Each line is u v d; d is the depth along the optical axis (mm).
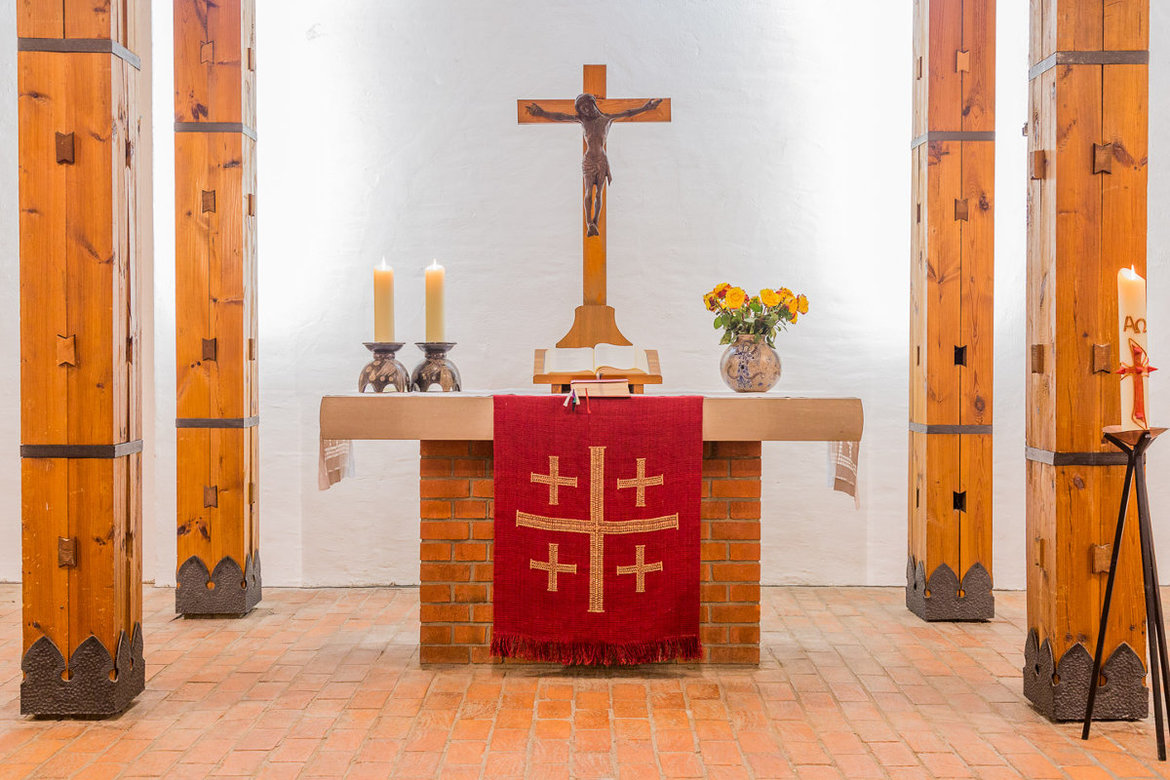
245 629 4723
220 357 4898
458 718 3504
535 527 3887
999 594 5598
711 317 5738
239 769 3045
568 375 4160
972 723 3455
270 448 5723
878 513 5738
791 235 5727
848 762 3109
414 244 5727
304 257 5707
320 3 5676
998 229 5695
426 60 5703
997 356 5703
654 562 3893
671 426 3881
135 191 3600
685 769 3057
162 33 5547
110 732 3357
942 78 4859
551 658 3902
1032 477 3596
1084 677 3426
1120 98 3352
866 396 5738
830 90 5707
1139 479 3145
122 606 3531
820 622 4895
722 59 5711
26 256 3391
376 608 5180
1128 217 3369
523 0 5703
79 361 3412
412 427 3895
